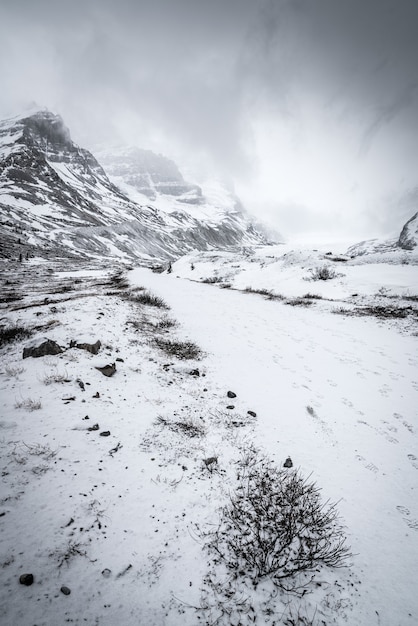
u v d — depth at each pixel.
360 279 28.34
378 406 8.47
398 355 12.54
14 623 2.75
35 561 3.34
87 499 4.26
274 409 7.90
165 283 33.62
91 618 2.95
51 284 35.38
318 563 3.82
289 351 12.99
